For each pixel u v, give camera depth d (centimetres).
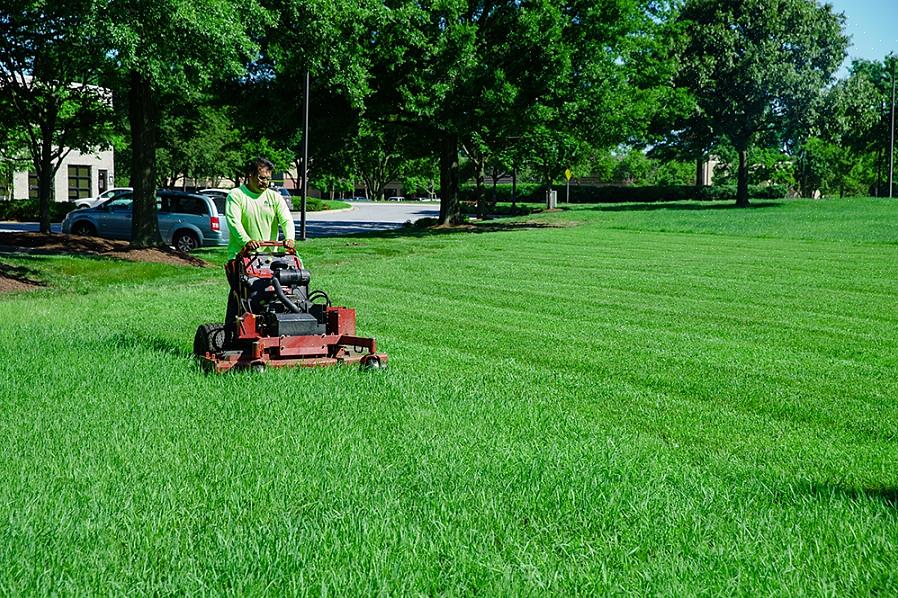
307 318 807
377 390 721
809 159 7712
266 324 805
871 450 616
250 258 826
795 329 1170
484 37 3119
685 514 436
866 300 1446
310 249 2478
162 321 1170
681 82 5072
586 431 620
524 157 4156
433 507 436
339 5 2291
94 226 2528
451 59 2920
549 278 1769
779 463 578
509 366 906
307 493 459
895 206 4819
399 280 1734
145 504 437
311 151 3269
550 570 367
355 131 3212
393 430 595
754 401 766
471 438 576
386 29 2858
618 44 3253
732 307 1377
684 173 10506
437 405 681
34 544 379
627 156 10131
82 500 439
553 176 5744
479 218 4462
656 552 388
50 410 627
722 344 1056
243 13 1888
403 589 342
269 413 628
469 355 970
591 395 775
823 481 529
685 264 2017
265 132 3212
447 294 1532
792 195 8819
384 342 1039
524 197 7600
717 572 366
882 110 6519
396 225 4272
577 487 470
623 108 3275
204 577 352
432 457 526
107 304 1351
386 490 462
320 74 2420
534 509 440
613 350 1015
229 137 6016
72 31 1563
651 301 1444
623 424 673
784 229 3144
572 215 4578
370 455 529
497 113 2997
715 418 704
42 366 785
